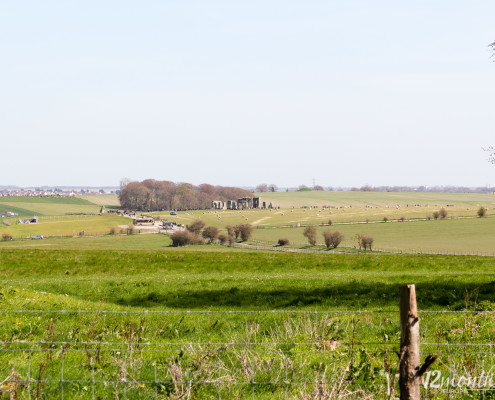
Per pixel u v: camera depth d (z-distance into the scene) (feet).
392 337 69.31
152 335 71.26
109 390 45.78
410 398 33.81
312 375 48.01
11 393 39.96
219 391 42.63
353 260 228.63
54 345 61.67
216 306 112.16
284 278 154.51
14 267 203.31
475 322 73.36
